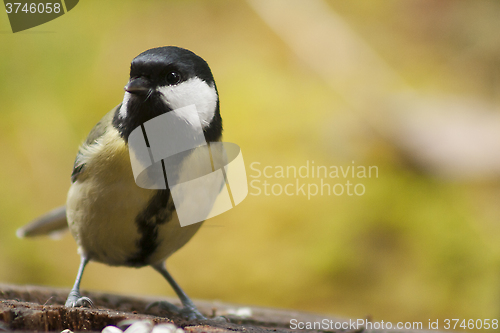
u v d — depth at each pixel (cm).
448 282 930
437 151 1120
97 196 423
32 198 1037
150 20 1325
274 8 1389
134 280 962
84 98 1155
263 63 1293
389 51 1387
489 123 1190
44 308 359
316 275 943
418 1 1473
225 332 354
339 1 1462
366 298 924
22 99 1138
